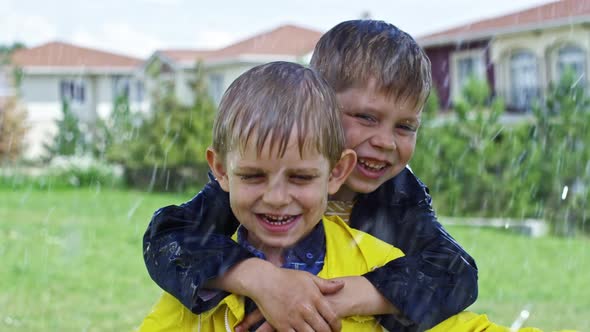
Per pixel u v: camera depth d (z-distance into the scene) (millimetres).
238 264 1675
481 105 16203
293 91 1612
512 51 23547
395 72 1846
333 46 1915
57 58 37750
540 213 14000
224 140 1656
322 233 1803
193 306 1653
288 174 1608
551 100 14852
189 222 1808
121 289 8297
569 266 9836
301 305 1596
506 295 8062
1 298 7711
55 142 26156
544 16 22875
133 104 37906
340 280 1663
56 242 11336
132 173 21875
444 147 15547
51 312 7184
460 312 1769
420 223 1887
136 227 13008
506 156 14930
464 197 15219
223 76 30891
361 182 1893
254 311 1701
